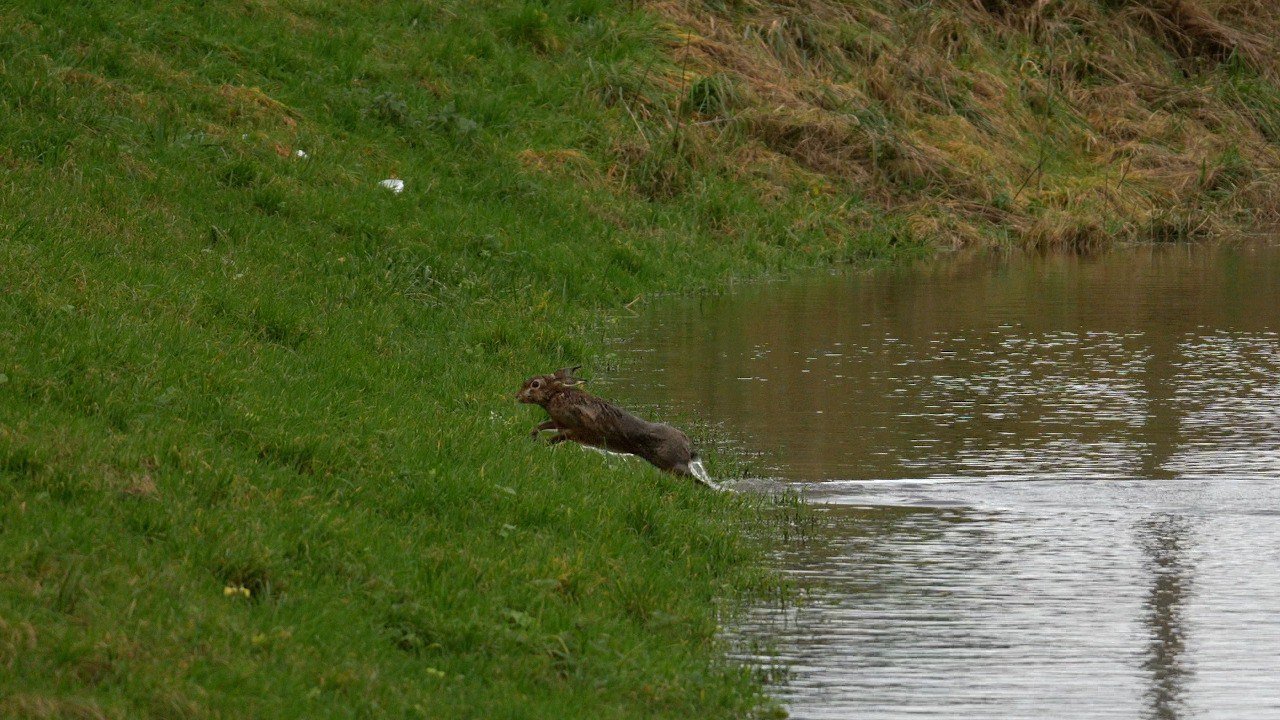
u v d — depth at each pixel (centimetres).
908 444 4578
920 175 10194
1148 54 13250
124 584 2469
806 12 11512
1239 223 11250
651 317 6812
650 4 10756
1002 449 4525
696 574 3316
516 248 7012
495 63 9375
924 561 3450
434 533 3161
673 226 8394
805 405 5072
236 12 8412
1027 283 8144
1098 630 2992
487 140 8319
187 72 7412
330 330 4853
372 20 9250
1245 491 4059
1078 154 11562
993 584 3281
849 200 9638
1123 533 3672
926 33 11788
